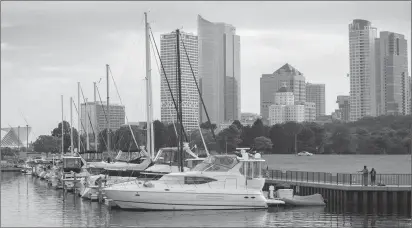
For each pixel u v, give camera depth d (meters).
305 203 68.31
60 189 93.62
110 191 61.62
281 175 89.50
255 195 62.72
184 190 61.25
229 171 63.03
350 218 60.47
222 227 53.47
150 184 61.50
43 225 54.97
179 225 54.09
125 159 95.38
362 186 67.44
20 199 77.12
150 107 87.94
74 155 118.62
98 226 54.03
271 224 55.50
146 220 56.50
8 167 172.25
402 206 67.12
